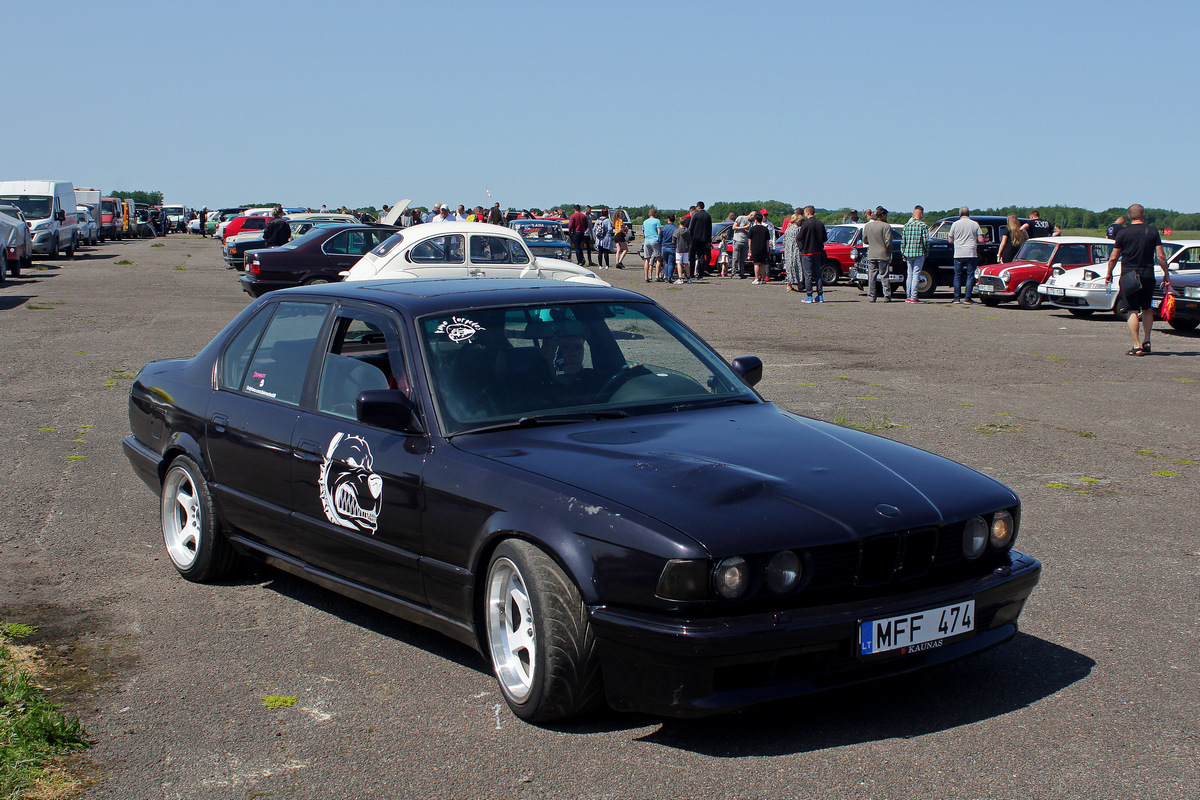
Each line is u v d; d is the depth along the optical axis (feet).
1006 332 54.08
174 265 105.29
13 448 26.30
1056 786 10.54
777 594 10.96
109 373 37.55
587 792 10.54
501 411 13.87
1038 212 224.74
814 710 12.39
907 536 11.57
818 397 33.78
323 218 102.47
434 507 12.92
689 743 11.55
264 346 16.99
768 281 89.76
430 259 53.98
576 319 15.66
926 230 70.95
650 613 10.85
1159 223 236.84
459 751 11.47
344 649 14.49
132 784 10.83
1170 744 11.44
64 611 15.97
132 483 23.34
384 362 14.76
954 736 11.66
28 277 86.53
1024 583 12.45
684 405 14.80
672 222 88.33
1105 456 25.72
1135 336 45.21
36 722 11.69
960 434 28.19
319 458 14.67
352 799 10.53
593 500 11.48
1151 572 17.33
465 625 12.84
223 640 14.85
